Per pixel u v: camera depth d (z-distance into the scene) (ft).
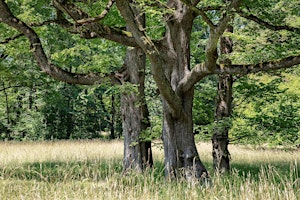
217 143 37.14
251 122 37.93
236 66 25.23
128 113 34.86
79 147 65.31
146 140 33.32
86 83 29.63
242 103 39.60
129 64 34.04
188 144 27.61
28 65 55.72
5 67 47.52
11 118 107.14
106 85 32.65
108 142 80.64
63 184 22.80
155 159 48.67
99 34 26.53
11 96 96.89
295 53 30.27
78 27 26.35
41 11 35.96
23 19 32.76
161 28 36.70
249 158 50.31
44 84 65.92
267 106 38.04
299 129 37.24
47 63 28.45
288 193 18.70
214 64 24.36
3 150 57.47
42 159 48.73
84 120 119.55
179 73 28.07
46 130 106.63
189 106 28.04
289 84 38.65
